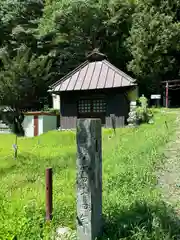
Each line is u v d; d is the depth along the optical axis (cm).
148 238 366
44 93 2952
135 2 3297
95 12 3150
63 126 2209
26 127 2466
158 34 2903
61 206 486
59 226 428
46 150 1384
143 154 887
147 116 1986
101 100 2120
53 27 3145
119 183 627
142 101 2108
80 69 2247
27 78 2805
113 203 486
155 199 511
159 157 835
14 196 600
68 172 849
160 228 385
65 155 1178
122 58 3275
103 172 752
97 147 381
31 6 3397
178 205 497
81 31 3262
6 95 2748
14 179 819
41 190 657
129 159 848
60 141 1700
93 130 375
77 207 371
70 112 2194
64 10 3042
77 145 377
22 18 3334
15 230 369
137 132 1512
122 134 1570
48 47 3297
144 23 2989
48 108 2820
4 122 2773
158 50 2895
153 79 3034
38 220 418
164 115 2027
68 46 3278
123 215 429
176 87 3125
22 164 1040
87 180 367
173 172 708
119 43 3322
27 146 1619
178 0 3073
